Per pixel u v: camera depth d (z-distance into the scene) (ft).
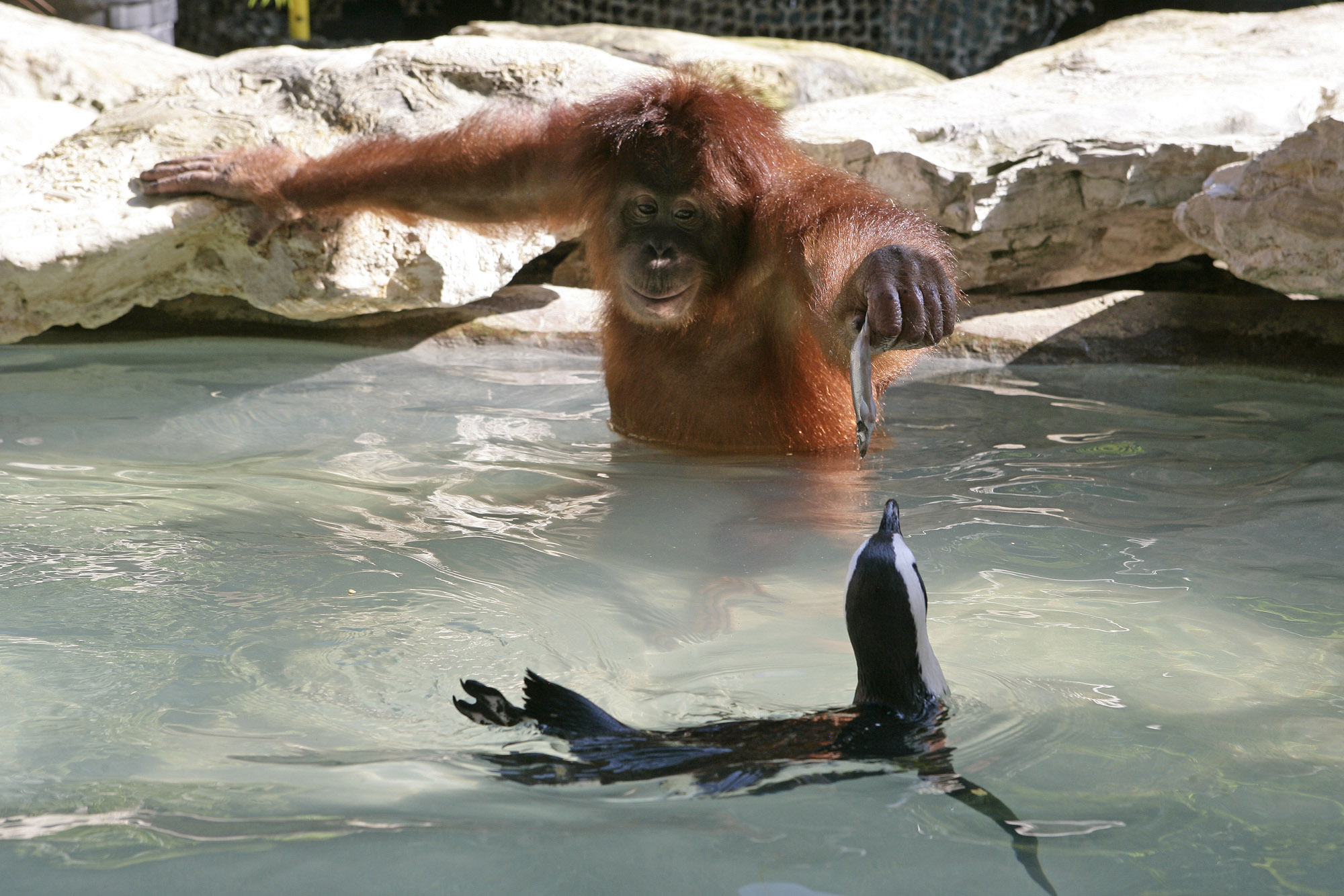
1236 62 53.52
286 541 22.43
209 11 98.48
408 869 11.28
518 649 17.39
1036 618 18.58
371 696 15.62
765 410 30.71
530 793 12.82
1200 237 40.14
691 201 28.30
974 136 45.24
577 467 28.58
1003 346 41.32
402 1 101.96
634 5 91.76
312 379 37.27
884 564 14.11
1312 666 16.75
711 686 16.01
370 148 36.88
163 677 16.14
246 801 12.67
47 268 37.52
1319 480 26.71
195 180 39.01
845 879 11.10
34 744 14.06
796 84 68.08
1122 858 11.48
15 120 49.14
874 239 25.35
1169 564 21.38
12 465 27.53
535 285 46.32
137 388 35.40
